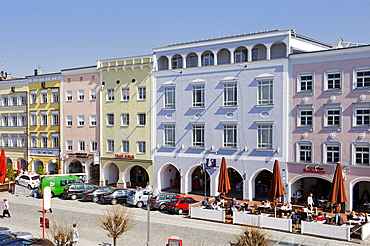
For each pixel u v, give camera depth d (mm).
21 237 22328
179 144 40688
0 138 57969
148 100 43000
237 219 28453
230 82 37406
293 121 34406
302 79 34156
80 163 52781
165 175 43250
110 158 45750
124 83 44969
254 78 36156
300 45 36750
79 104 49406
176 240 20516
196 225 28406
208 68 38719
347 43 41281
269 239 20484
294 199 34438
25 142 55344
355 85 31641
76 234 22281
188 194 40000
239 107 37000
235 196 38469
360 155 31578
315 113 33375
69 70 49875
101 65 47000
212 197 37281
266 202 31000
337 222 26266
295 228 26844
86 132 48812
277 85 35062
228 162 37562
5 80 56844
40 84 53188
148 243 22562
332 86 32781
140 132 43656
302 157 34156
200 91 39500
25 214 32281
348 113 31922
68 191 39156
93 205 36375
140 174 49250
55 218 30781
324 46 40438
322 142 33062
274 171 29969
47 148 52656
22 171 54188
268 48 35719
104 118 46656
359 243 23641
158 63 42844
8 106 56781
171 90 41344
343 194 27484
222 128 37969
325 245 20609
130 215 31359
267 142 35719
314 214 28000
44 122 53188
